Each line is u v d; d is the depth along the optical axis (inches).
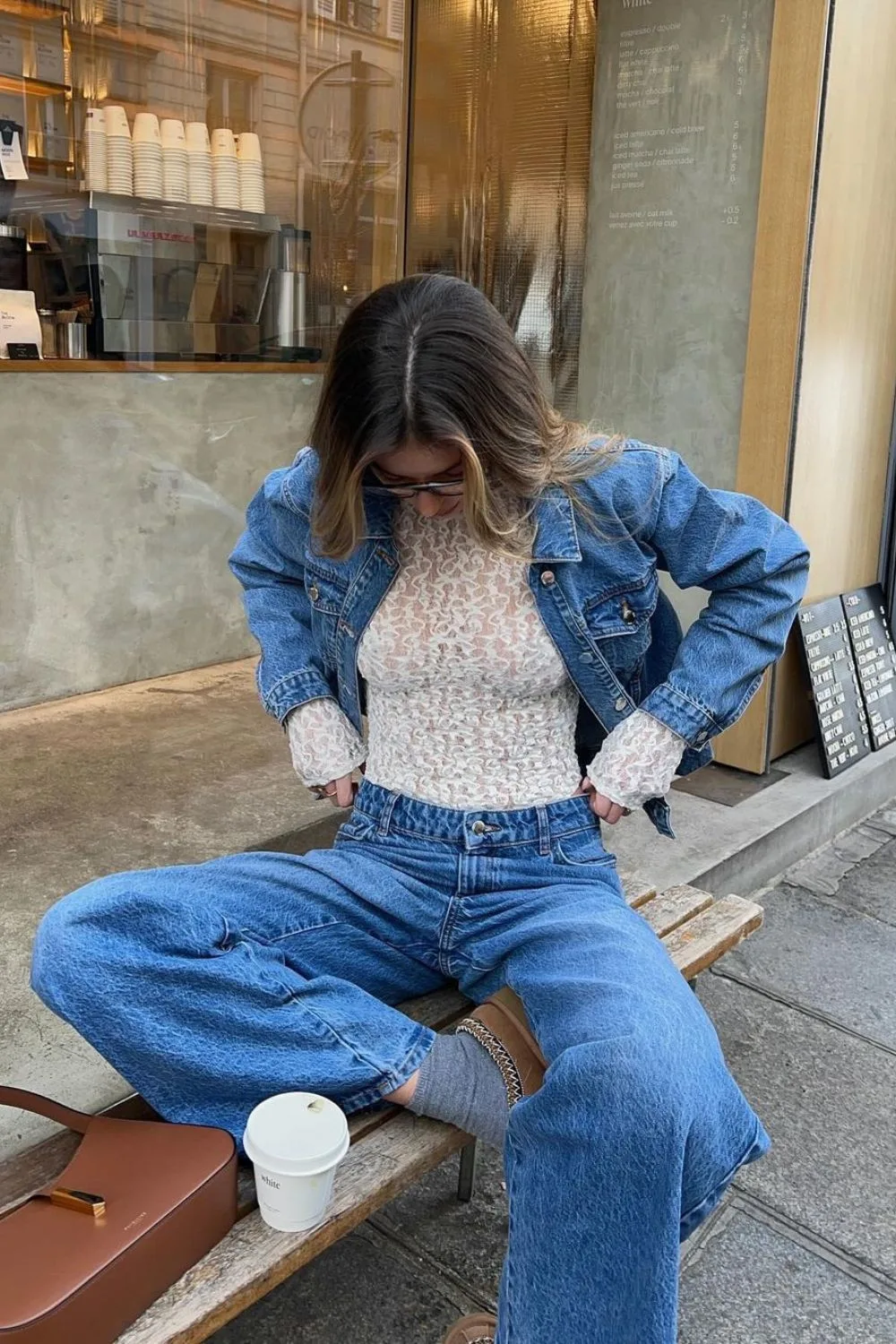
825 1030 98.1
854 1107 88.0
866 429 140.1
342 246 167.9
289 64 158.2
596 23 132.8
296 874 65.7
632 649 65.6
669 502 63.3
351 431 54.6
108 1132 55.5
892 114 127.8
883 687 149.6
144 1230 48.1
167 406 152.9
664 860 114.7
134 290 148.3
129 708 148.2
